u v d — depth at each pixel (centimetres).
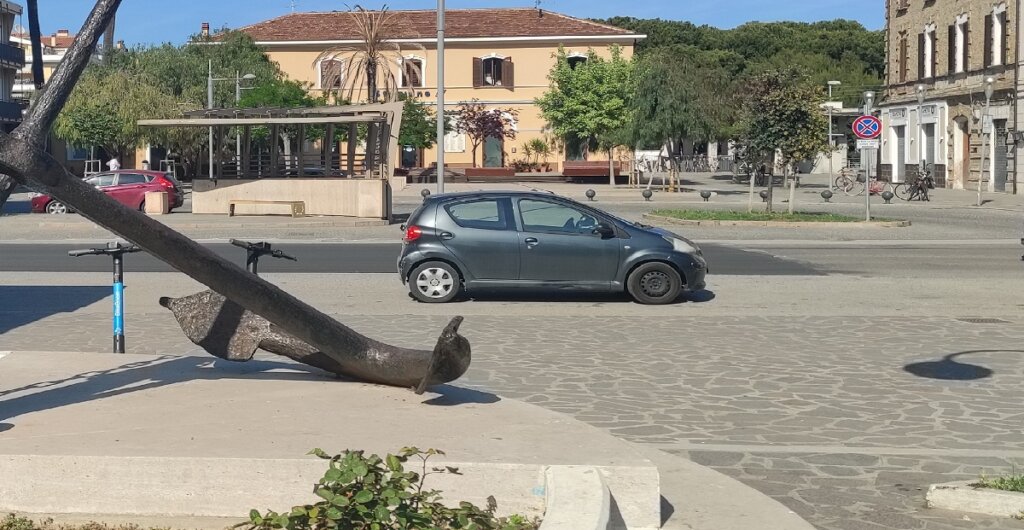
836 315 1386
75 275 1859
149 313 1390
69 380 774
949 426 798
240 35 7144
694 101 5238
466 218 1523
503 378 969
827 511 608
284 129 5194
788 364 1038
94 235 2897
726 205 4253
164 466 545
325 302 1523
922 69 5722
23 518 535
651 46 10600
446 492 541
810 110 3169
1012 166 4812
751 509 594
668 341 1177
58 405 681
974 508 604
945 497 609
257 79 6625
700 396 896
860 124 3100
